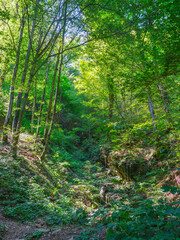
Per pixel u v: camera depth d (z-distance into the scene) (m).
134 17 4.64
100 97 8.35
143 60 4.39
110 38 6.12
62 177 10.08
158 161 7.86
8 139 9.91
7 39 7.77
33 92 13.67
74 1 5.86
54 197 6.50
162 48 4.46
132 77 4.08
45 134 10.69
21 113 7.69
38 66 7.72
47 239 2.97
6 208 4.34
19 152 8.95
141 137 3.93
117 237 1.99
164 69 3.84
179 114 4.57
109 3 5.08
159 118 4.43
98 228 2.61
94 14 6.01
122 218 2.44
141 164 8.52
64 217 4.50
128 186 8.05
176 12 3.94
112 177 9.73
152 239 1.87
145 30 4.62
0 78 9.85
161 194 5.15
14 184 5.52
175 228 2.05
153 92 4.64
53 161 11.85
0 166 6.20
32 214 4.42
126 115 4.43
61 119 21.06
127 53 5.18
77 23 6.31
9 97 9.91
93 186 9.06
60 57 10.00
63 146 17.20
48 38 8.41
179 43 3.71
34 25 7.43
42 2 6.47
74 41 8.80
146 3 4.06
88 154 17.06
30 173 7.22
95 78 9.24
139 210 2.31
